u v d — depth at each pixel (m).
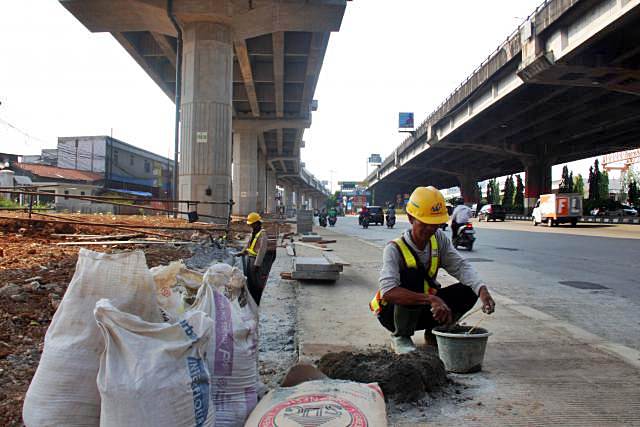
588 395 3.13
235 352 2.38
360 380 2.98
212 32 20.36
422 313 3.99
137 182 57.50
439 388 3.17
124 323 1.86
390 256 3.75
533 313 5.57
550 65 24.17
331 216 37.41
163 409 1.79
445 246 3.89
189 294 2.85
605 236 21.61
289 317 5.53
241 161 45.78
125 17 20.83
